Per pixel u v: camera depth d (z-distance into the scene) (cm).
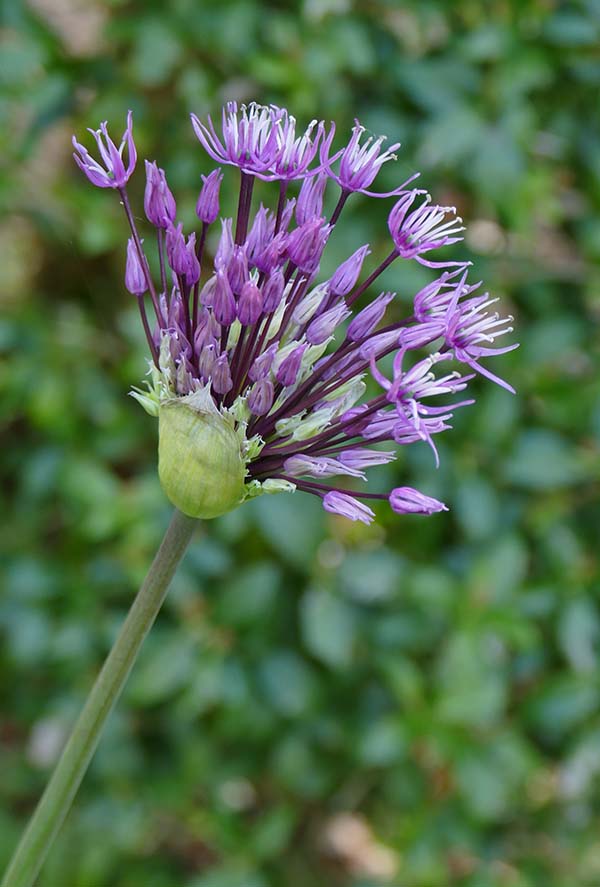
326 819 89
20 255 94
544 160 79
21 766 85
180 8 74
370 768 85
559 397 78
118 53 80
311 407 46
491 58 75
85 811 81
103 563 79
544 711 78
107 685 47
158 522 78
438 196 77
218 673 76
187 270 45
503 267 77
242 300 45
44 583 80
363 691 82
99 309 84
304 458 45
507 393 76
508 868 84
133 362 76
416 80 74
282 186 46
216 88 76
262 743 85
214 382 45
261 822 83
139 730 84
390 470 77
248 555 81
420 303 45
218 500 46
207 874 78
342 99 75
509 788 76
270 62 73
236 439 45
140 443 82
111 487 78
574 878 82
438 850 78
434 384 45
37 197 80
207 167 76
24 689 89
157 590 46
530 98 78
